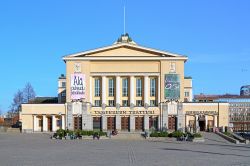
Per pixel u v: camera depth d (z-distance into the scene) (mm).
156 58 119688
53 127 120250
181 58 119250
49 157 39875
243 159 38031
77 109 119625
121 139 86438
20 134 108250
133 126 120125
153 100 121188
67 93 120125
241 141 73875
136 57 119938
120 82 121312
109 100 121562
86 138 88000
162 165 32188
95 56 120125
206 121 119750
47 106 120375
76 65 120062
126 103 121438
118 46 120688
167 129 118438
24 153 45219
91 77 121125
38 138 88125
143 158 38656
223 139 85438
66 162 34688
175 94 119625
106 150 50469
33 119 120500
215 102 120312
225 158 39062
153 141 78375
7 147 56781
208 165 32344
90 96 120750
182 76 119625
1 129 123000
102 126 120062
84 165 32156
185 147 57969
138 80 121750
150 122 120500
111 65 120812
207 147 58406
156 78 121000
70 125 119562
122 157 39781
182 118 119000
